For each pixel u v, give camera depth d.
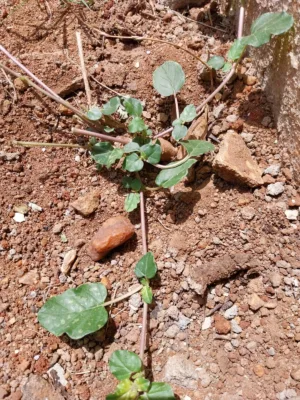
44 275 0.20
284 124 0.20
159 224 0.21
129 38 0.23
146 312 0.18
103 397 0.18
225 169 0.20
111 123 0.22
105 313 0.18
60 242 0.20
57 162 0.21
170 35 0.24
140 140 0.21
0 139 0.21
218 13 0.25
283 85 0.20
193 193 0.21
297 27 0.18
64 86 0.22
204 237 0.20
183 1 0.25
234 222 0.20
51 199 0.21
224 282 0.20
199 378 0.18
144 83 0.22
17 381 0.18
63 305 0.18
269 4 0.20
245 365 0.18
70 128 0.22
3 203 0.21
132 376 0.17
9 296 0.19
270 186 0.20
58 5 0.24
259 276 0.19
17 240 0.20
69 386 0.18
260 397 0.17
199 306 0.19
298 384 0.17
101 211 0.21
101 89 0.22
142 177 0.21
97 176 0.21
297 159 0.20
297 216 0.20
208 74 0.22
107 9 0.24
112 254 0.20
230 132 0.21
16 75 0.21
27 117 0.22
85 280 0.20
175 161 0.21
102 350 0.19
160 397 0.16
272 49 0.20
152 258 0.19
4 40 0.23
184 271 0.20
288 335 0.18
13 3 0.23
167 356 0.19
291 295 0.19
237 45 0.20
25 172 0.21
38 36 0.23
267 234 0.20
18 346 0.18
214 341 0.19
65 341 0.19
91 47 0.23
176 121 0.20
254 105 0.22
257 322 0.19
